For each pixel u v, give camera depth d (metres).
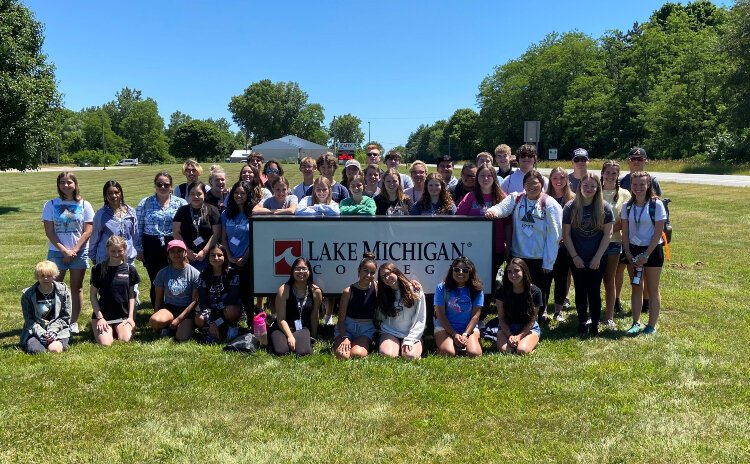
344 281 5.96
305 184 7.39
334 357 5.13
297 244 5.91
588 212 5.63
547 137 73.94
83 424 3.85
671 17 63.38
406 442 3.60
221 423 3.86
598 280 5.72
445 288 5.40
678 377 4.60
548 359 5.05
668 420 3.84
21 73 20.67
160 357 5.16
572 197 6.39
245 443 3.58
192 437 3.66
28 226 16.70
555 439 3.62
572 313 6.73
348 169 7.13
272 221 5.89
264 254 5.91
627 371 4.73
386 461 3.37
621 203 6.09
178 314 5.94
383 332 5.40
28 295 5.44
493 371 4.79
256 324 5.44
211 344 5.55
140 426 3.81
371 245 5.94
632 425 3.78
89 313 6.88
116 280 5.74
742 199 19.42
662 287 7.83
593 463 3.33
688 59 49.50
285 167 55.44
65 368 4.86
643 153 6.61
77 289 6.22
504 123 80.31
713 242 12.05
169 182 6.36
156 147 114.88
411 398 4.26
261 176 8.09
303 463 3.35
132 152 123.56
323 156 7.55
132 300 5.87
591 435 3.66
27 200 25.41
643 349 5.30
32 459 3.40
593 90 66.94
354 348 5.20
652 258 5.71
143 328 6.19
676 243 12.00
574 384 4.47
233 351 5.29
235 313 5.77
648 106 55.53
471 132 99.88
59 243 6.06
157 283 5.92
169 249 5.77
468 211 6.29
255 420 3.90
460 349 5.32
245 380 4.60
